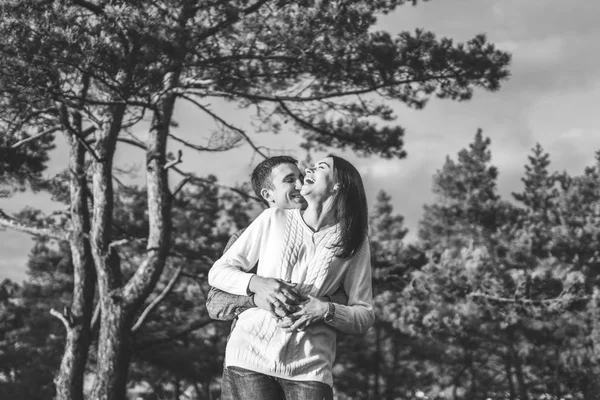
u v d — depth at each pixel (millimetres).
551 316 17938
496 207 41094
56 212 16422
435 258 19641
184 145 14867
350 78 12859
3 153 15250
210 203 23203
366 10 11625
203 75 12906
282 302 2314
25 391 23453
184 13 10789
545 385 23172
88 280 15242
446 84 13516
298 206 2785
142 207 22391
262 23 11203
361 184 2527
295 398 2367
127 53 10000
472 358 25688
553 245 31453
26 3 9148
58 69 9938
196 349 23172
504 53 13203
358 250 2516
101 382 13594
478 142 44781
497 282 17766
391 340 24656
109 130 14508
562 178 43438
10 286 27406
